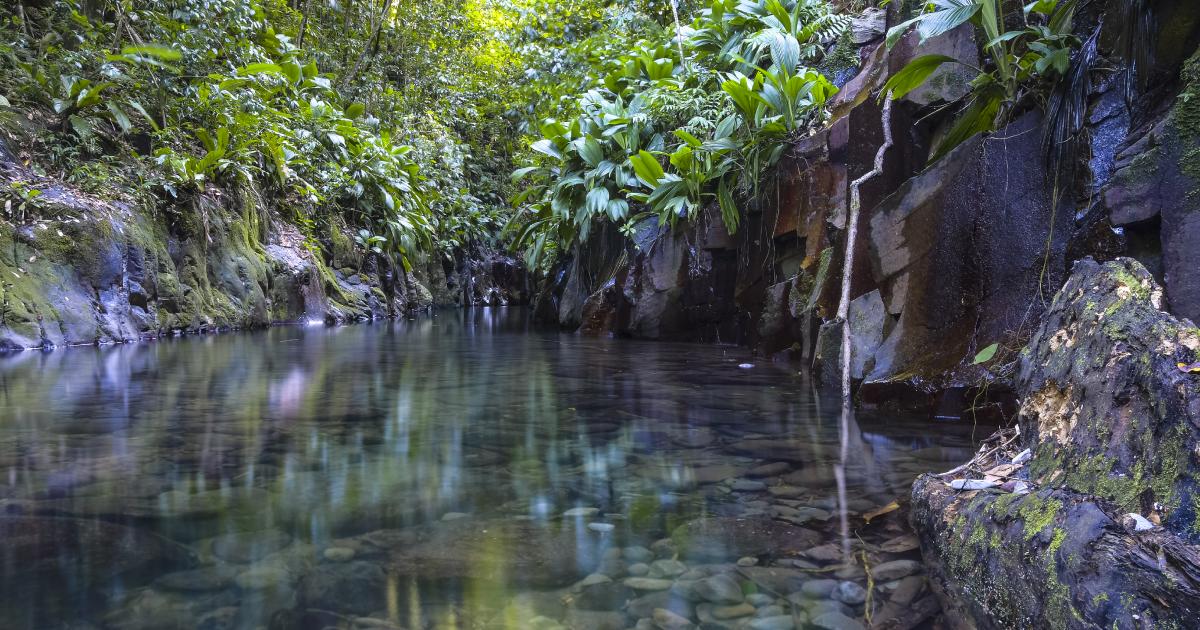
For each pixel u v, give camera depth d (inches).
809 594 50.9
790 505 70.6
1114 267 67.4
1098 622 39.3
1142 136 96.0
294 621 45.4
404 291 431.2
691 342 249.1
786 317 197.9
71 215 211.3
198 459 84.9
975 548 52.7
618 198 290.8
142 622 44.8
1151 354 51.8
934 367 120.9
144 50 241.9
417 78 544.7
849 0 264.8
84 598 48.1
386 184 410.3
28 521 62.9
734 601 49.5
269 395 131.1
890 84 129.6
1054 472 57.2
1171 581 37.7
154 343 217.2
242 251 289.3
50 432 98.4
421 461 85.6
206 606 47.2
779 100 208.1
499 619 46.2
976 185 123.0
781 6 235.8
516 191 581.3
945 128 146.8
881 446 95.3
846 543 60.7
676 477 80.0
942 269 126.0
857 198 145.3
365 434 99.8
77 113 245.9
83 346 201.6
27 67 238.4
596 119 295.4
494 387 144.1
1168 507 43.3
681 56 286.0
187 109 284.5
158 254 241.8
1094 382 58.0
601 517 66.4
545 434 101.3
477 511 67.4
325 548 57.7
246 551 56.7
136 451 88.4
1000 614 47.5
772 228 215.3
